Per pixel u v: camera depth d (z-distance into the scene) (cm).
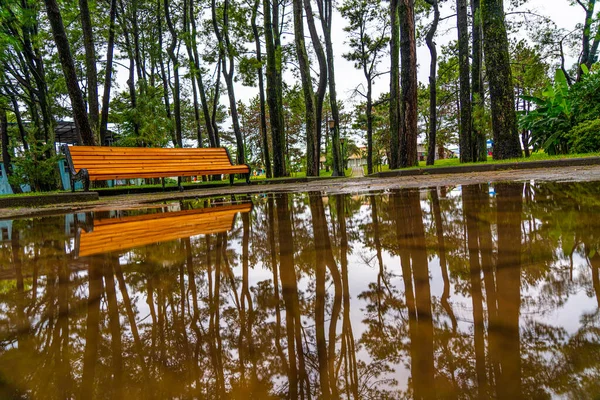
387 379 41
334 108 1858
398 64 1291
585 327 49
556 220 142
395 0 1265
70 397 43
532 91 2331
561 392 35
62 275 110
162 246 153
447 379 40
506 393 36
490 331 51
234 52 1346
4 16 1068
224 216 265
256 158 4656
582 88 949
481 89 1277
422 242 125
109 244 166
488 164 657
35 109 1739
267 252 130
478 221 156
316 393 40
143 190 948
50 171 1403
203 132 3703
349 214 226
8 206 512
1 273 116
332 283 87
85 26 1024
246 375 45
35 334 63
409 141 911
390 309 65
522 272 80
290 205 322
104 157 686
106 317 72
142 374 47
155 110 1611
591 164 585
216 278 99
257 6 1625
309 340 55
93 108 1043
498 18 744
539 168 611
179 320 68
